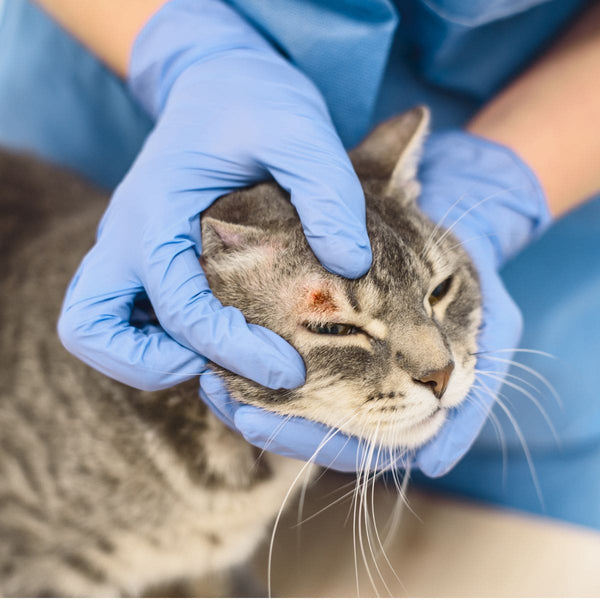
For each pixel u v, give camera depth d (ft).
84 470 1.28
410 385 1.14
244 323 1.13
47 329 1.37
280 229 1.19
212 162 1.22
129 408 1.28
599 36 1.53
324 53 1.35
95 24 1.36
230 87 1.25
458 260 1.26
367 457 1.18
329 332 1.16
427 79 1.58
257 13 1.33
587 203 1.59
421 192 1.40
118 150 1.78
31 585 1.33
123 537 1.32
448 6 1.37
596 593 1.38
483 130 1.51
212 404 1.22
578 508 1.53
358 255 1.12
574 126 1.47
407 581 1.42
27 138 1.77
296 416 1.18
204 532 1.35
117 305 1.17
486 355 1.27
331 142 1.21
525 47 1.56
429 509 1.55
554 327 1.59
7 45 1.73
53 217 1.58
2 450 1.32
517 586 1.40
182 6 1.32
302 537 1.51
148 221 1.17
